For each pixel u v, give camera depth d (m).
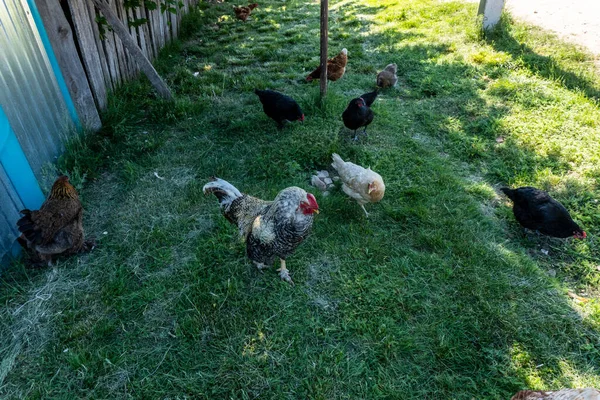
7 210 1.71
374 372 1.41
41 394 1.33
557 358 1.44
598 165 2.30
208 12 5.07
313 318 1.57
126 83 3.11
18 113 1.85
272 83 3.28
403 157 2.46
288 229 1.46
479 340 1.50
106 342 1.49
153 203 2.11
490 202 2.17
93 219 2.01
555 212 1.83
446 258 1.82
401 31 4.25
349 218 2.04
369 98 2.76
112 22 2.64
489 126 2.69
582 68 3.26
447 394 1.35
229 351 1.46
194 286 1.68
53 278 1.71
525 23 4.14
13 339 1.49
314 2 5.66
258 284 1.72
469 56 3.57
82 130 2.46
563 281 1.75
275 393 1.35
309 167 2.39
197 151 2.50
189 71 3.47
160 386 1.37
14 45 1.84
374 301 1.63
